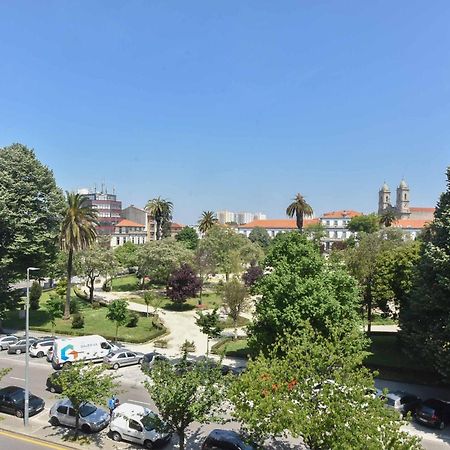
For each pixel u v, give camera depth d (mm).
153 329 53094
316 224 145875
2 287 49688
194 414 19672
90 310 63156
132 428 23719
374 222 151750
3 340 44281
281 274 31750
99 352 40250
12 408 27531
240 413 17844
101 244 80562
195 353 44312
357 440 15102
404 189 190000
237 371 34844
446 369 28125
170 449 23359
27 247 49781
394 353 41375
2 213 46688
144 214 173500
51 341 42906
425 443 24672
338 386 17031
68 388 23500
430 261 30500
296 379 18375
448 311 29922
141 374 36906
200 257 83438
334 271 33250
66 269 68125
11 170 50344
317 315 28953
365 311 53125
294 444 23797
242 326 57125
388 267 41812
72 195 54531
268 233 177000
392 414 16516
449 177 34188
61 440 24031
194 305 68562
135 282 90375
